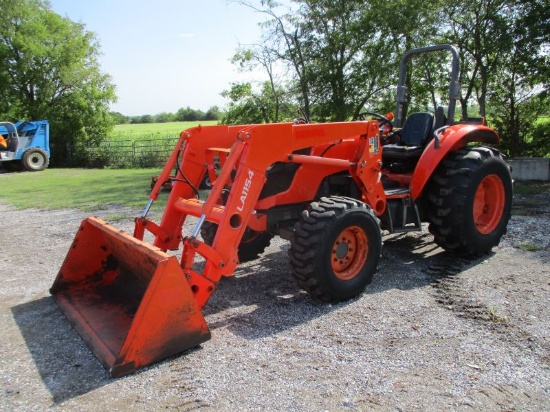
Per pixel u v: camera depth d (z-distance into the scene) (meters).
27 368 3.19
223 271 3.62
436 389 2.74
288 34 15.98
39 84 23.67
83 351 3.40
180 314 3.21
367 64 15.34
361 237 4.18
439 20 13.06
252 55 16.77
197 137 4.44
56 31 24.44
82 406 2.73
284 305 4.08
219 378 2.95
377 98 16.47
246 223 3.76
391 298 4.12
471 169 4.84
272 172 4.34
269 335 3.52
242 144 3.72
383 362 3.07
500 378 2.84
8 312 4.18
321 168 4.44
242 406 2.65
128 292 4.02
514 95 12.48
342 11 15.37
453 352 3.16
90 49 25.06
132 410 2.67
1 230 7.77
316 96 16.44
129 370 3.04
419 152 5.23
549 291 4.11
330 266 3.94
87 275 4.43
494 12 11.80
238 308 4.04
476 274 4.63
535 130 12.60
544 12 10.63
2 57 23.23
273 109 17.91
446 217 4.89
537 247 5.37
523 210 7.20
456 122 5.54
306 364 3.08
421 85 14.76
